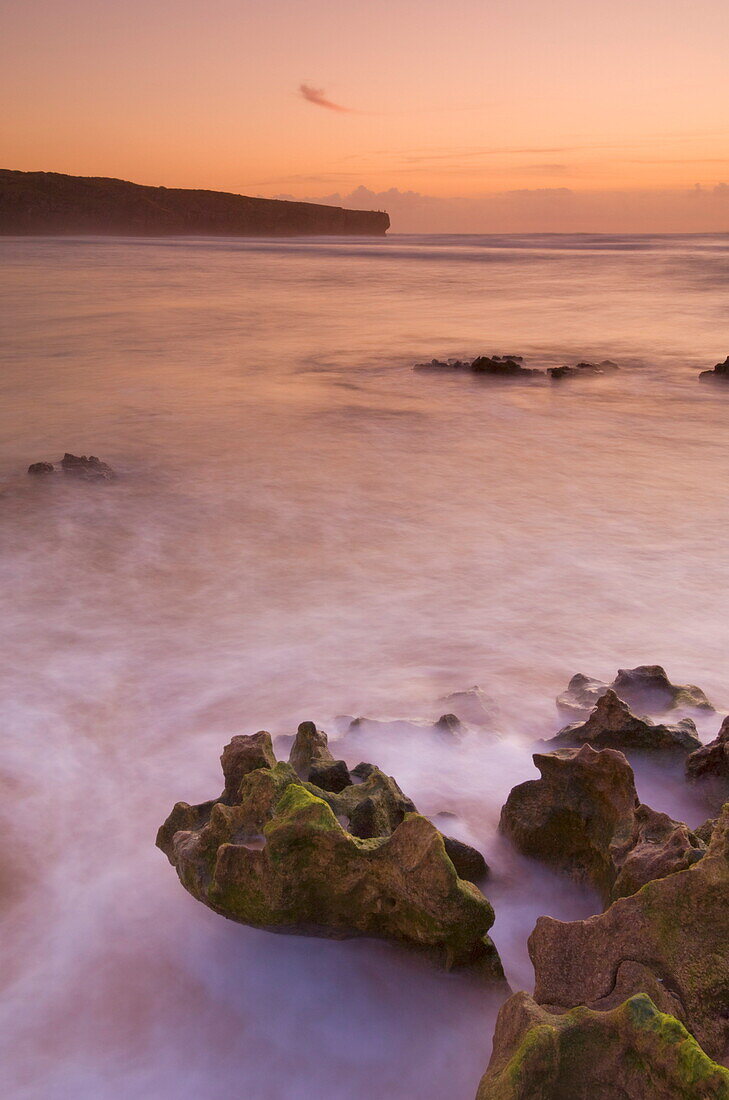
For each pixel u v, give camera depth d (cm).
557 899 399
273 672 707
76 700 663
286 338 3112
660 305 4369
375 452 1513
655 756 481
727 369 2195
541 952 312
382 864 346
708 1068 234
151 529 1098
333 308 4284
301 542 1047
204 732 612
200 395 2053
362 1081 323
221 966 377
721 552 991
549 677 689
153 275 6825
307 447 1548
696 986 278
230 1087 324
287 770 400
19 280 6019
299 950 379
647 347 2884
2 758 579
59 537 1070
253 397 2031
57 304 4266
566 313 4038
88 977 376
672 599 855
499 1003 337
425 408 1909
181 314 3897
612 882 367
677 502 1197
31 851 474
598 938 302
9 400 1980
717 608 831
